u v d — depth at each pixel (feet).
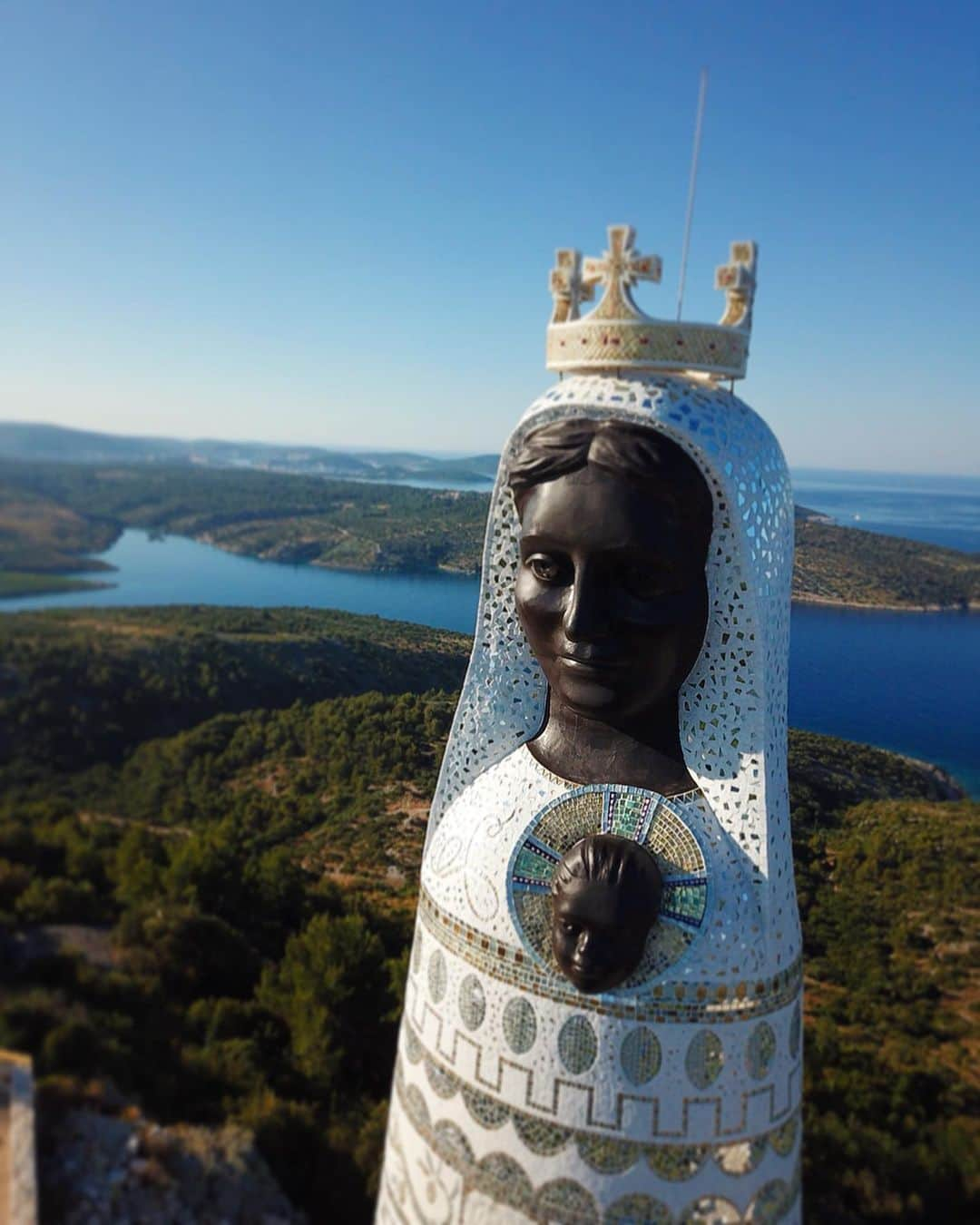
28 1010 32.65
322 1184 37.40
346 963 47.24
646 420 19.62
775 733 21.48
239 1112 36.73
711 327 20.36
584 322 20.93
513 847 21.27
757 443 21.11
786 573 22.24
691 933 19.52
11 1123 29.14
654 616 20.12
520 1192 20.02
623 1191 19.22
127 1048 34.24
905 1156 51.26
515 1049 20.15
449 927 21.91
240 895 47.16
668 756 21.62
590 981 19.13
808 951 71.72
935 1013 64.95
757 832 20.43
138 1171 30.53
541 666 23.17
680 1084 19.19
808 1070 58.39
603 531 19.61
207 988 43.04
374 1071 46.98
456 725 24.71
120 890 40.55
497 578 23.84
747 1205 19.71
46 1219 27.89
